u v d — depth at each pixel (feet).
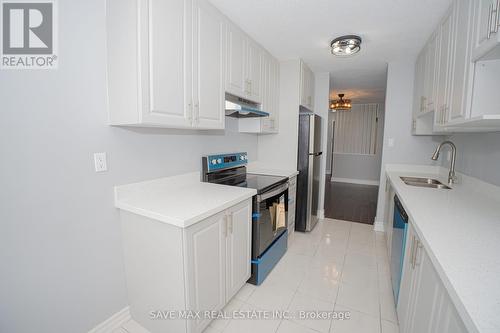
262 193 6.56
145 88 4.16
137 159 5.35
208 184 6.83
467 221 4.02
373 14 6.15
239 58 6.99
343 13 6.13
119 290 5.15
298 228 10.47
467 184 6.82
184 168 6.68
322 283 6.77
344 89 15.48
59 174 4.07
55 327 4.19
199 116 5.47
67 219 4.22
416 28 6.86
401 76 9.84
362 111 21.86
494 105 4.33
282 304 5.90
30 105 3.70
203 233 4.50
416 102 9.00
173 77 4.71
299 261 7.98
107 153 4.74
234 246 5.56
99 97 4.53
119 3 4.21
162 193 5.75
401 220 5.32
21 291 3.76
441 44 6.27
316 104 12.01
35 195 3.81
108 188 4.81
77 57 4.19
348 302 5.99
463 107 4.60
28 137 3.70
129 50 4.13
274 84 9.53
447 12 5.82
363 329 5.15
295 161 10.09
